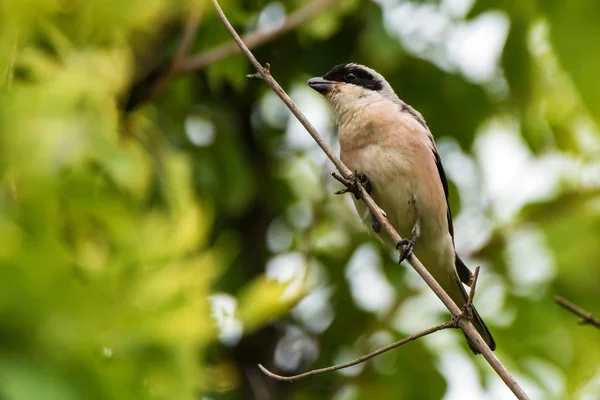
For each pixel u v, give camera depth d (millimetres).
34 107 4484
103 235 4660
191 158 11445
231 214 12000
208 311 4773
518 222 12961
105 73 5172
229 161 11945
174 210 5609
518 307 11938
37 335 3924
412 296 11906
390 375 11539
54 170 4422
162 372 4438
